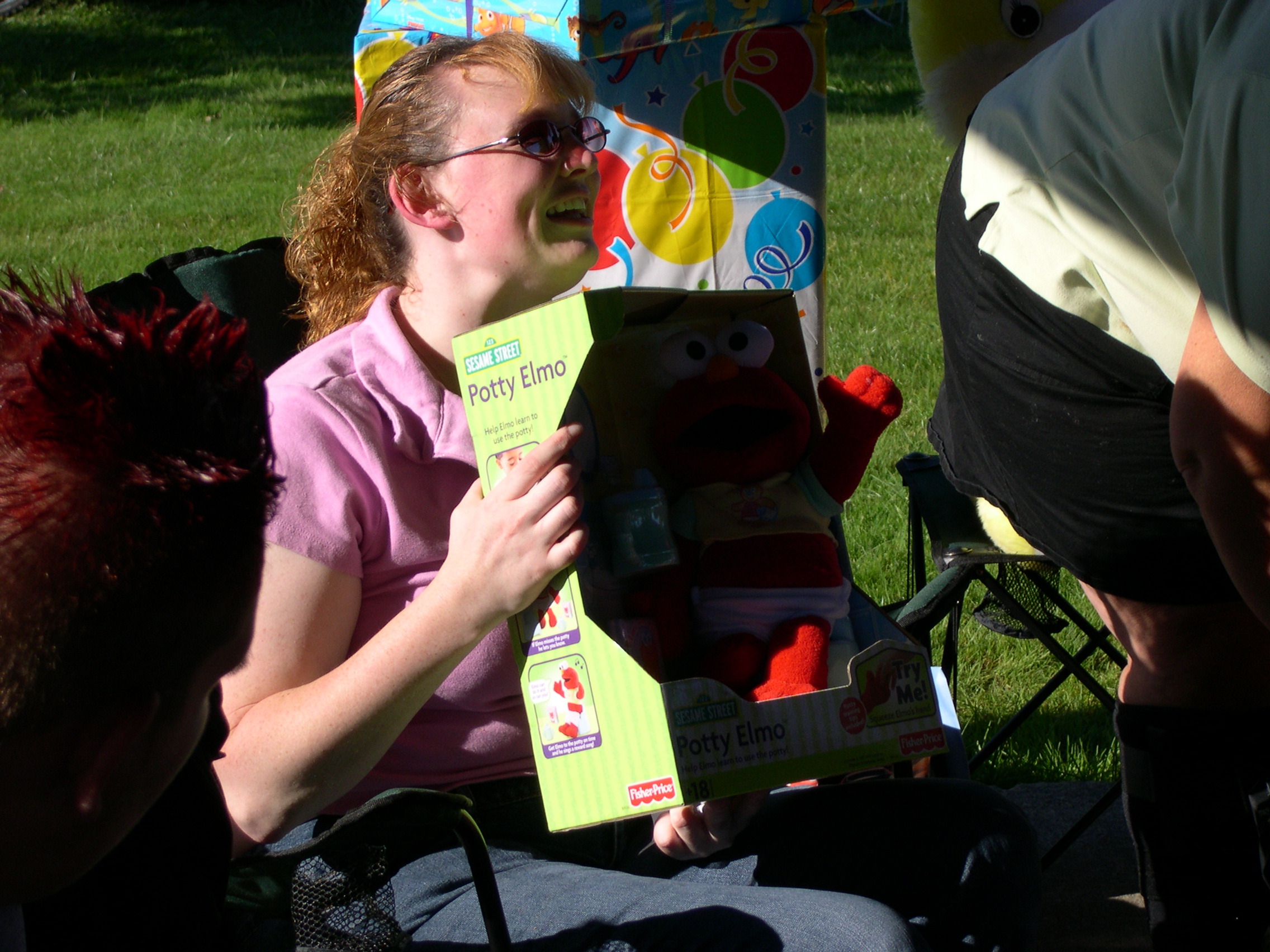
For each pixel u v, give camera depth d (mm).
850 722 1281
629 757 1237
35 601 662
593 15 2244
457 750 1467
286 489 1369
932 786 1510
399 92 1530
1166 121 1380
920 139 10023
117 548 680
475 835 1229
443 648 1249
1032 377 1647
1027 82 1684
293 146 10430
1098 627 3008
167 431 715
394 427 1429
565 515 1224
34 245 7426
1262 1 1227
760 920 1252
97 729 714
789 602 1544
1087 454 1611
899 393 1614
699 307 1635
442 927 1354
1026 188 1596
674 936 1262
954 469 1989
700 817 1426
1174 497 1555
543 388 1250
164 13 16594
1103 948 2119
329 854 1247
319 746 1256
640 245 2850
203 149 10375
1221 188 1203
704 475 1599
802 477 1625
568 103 1549
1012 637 2957
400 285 1591
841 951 1203
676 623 1540
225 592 749
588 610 1393
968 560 1994
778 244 2861
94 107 12117
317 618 1367
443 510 1446
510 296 1560
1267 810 1543
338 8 16688
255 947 1417
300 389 1428
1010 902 1410
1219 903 1666
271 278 1998
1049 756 2664
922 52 2244
